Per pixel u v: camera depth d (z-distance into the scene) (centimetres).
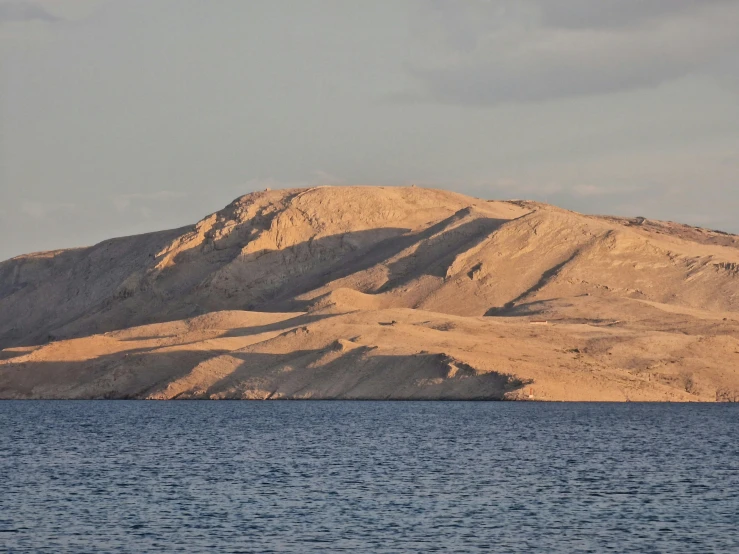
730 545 12506
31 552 12175
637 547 12400
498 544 12531
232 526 13538
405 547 12369
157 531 13238
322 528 13400
